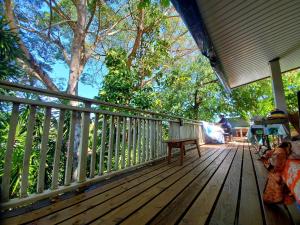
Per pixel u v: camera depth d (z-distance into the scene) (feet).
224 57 13.94
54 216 4.50
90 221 4.26
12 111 4.91
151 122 11.80
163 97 31.32
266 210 4.74
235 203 5.19
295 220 4.23
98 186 6.95
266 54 14.28
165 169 9.86
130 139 9.66
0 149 9.41
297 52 14.61
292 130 11.71
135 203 5.29
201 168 9.94
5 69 12.29
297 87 32.24
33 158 10.66
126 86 18.38
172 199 5.57
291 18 9.82
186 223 4.12
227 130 28.50
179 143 11.26
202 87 33.76
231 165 10.62
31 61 18.88
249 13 9.08
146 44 25.53
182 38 32.22
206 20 9.11
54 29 26.43
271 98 36.22
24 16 25.03
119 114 8.73
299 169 3.74
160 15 22.94
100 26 24.75
